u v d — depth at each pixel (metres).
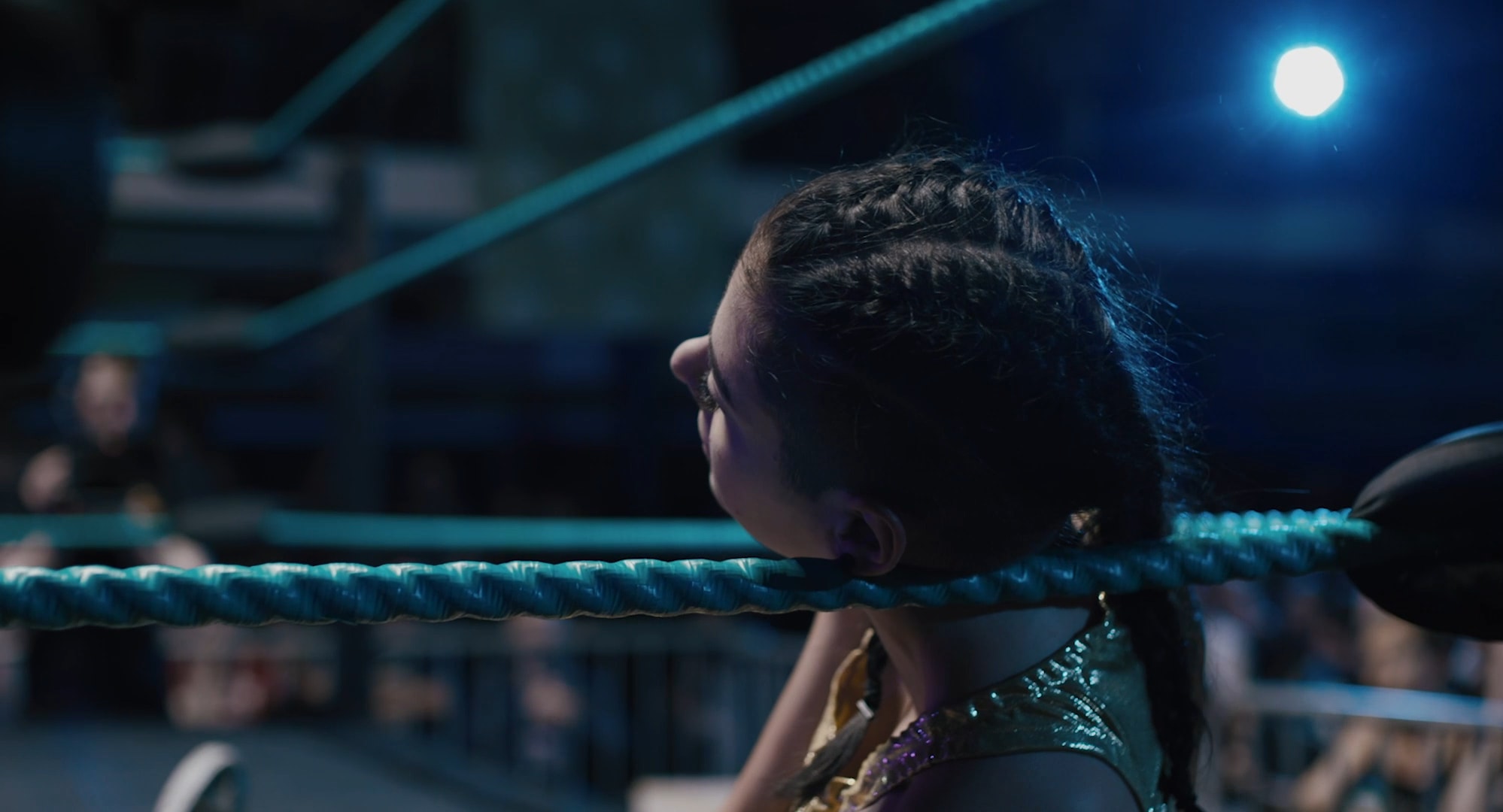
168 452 3.74
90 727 3.74
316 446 7.46
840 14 5.50
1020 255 0.61
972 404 0.57
